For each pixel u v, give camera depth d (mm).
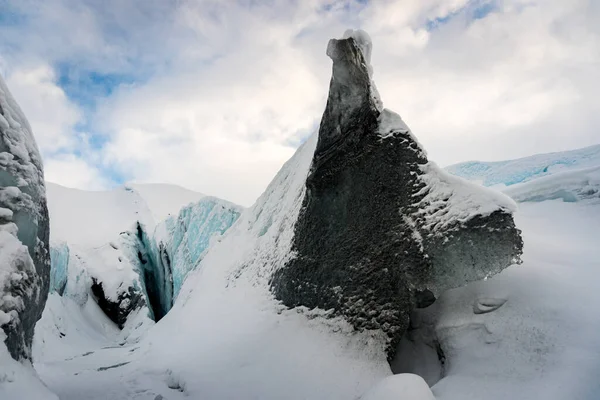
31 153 5402
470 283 6305
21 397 3748
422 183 6324
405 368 6180
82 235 30062
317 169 7293
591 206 11305
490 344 5129
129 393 6230
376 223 6598
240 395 5676
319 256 7367
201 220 21641
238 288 10078
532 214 12164
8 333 4137
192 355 7867
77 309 19406
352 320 6562
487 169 25828
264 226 11570
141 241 28469
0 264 4242
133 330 19484
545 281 5770
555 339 4594
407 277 6055
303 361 6219
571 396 3674
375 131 6746
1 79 5199
